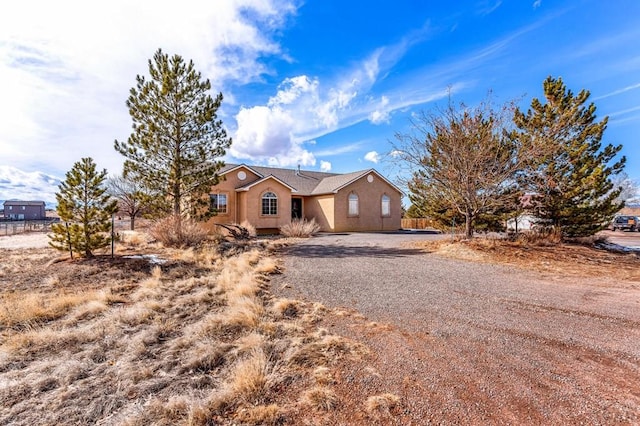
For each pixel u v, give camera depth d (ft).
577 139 40.27
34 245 44.75
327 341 12.08
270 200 66.49
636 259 31.22
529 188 39.91
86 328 14.05
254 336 12.34
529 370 10.14
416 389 9.07
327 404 8.37
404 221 95.76
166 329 13.91
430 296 18.62
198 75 42.24
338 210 71.82
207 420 7.84
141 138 39.45
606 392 8.95
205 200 44.65
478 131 36.17
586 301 17.60
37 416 8.27
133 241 41.60
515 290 19.95
